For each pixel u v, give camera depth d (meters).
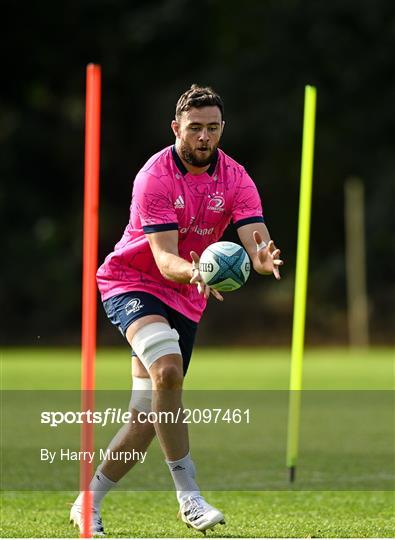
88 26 135.25
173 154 20.09
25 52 133.88
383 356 99.06
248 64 133.88
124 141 137.88
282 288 127.12
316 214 133.25
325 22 132.75
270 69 133.75
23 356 90.94
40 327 123.81
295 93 131.75
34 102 137.88
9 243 128.50
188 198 20.11
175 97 134.12
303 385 59.59
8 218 131.88
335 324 123.31
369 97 131.38
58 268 126.81
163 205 19.86
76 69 136.00
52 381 58.84
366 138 131.25
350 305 124.25
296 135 131.50
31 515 22.39
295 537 19.66
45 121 137.00
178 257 19.23
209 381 61.41
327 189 132.25
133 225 20.48
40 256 128.12
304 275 27.83
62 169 137.38
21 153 135.00
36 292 124.94
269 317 124.12
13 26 132.88
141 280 20.45
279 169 133.50
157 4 137.25
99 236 132.50
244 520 21.88
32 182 137.25
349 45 131.75
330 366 78.38
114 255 20.59
